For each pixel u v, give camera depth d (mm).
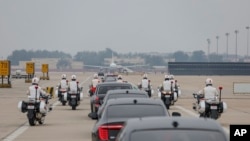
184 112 77188
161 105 34562
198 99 60344
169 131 21562
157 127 21875
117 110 34219
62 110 81938
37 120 60688
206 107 57875
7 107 88062
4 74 163500
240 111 79625
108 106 34719
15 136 50500
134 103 34875
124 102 34812
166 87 83062
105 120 33719
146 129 21859
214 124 22219
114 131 33062
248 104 95812
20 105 59469
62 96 92125
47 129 56094
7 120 66500
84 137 49312
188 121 22438
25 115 73438
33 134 51906
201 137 21172
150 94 98750
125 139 21875
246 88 128375
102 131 33188
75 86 82812
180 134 21328
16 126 59469
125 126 23391
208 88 58500
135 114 33969
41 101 60031
